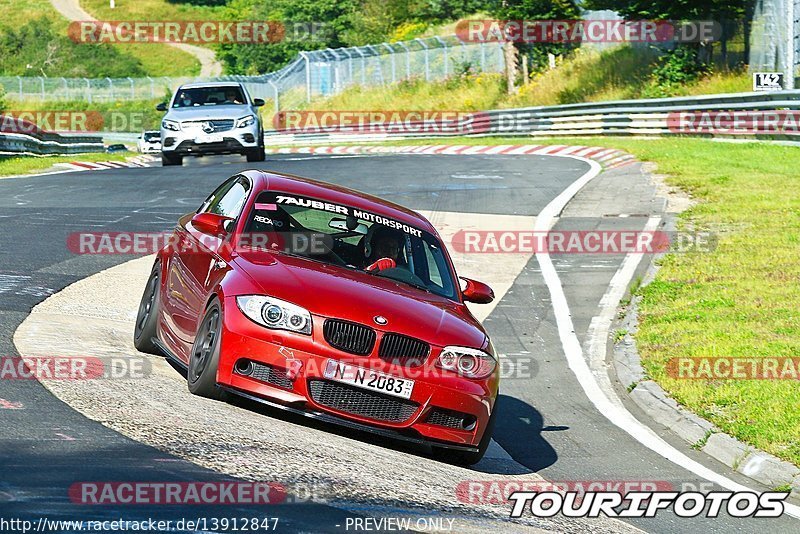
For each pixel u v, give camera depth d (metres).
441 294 11.85
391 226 12.41
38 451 8.07
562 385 15.20
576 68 74.94
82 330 13.74
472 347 10.68
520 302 20.28
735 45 56.81
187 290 11.91
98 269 19.03
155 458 8.29
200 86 42.59
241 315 10.15
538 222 27.81
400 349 10.27
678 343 16.75
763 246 23.45
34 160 45.72
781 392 13.98
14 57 149.38
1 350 11.67
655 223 26.95
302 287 10.49
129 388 10.64
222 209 12.97
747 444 12.18
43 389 10.13
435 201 31.25
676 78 59.50
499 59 87.88
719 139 46.34
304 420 10.86
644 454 12.17
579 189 33.25
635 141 51.62
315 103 99.25
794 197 28.89
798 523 9.98
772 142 41.28
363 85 97.31
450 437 10.45
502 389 14.86
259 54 138.00
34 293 16.00
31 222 24.22
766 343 16.39
